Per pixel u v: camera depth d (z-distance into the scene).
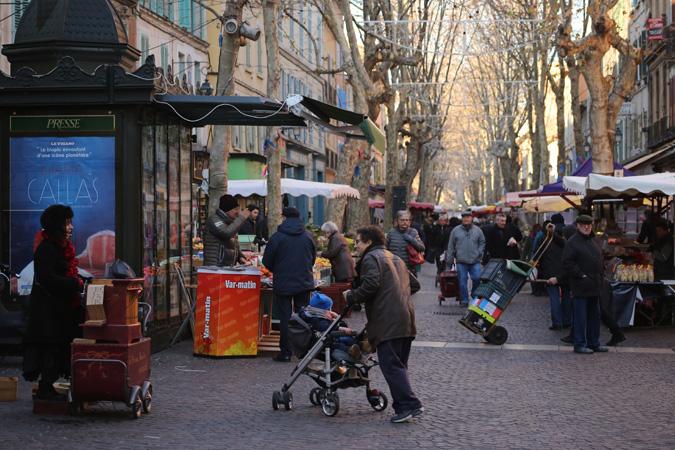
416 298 26.97
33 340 9.86
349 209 35.50
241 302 14.37
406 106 53.69
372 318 9.69
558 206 34.59
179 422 9.55
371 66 32.94
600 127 27.83
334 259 17.86
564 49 28.00
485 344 16.25
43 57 14.05
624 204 26.27
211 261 16.53
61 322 9.89
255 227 26.45
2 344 12.95
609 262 19.92
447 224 39.84
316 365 13.55
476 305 16.20
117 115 13.73
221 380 12.27
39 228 13.84
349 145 31.22
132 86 13.52
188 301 15.79
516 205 42.94
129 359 9.61
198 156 39.53
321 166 68.38
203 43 42.44
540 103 47.00
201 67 42.34
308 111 14.71
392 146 44.12
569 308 18.89
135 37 33.72
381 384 12.15
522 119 68.69
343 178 31.25
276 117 15.48
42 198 13.84
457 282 24.22
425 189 75.94
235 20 18.58
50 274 9.73
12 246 13.85
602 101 27.72
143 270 14.00
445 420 9.73
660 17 47.38
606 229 22.78
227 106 14.13
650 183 19.69
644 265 18.91
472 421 9.68
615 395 11.27
